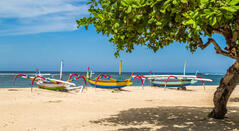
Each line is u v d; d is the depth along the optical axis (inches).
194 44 232.5
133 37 186.7
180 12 140.5
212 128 198.2
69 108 353.4
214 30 195.6
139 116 275.7
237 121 230.8
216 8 102.0
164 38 250.2
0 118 261.7
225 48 203.3
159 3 130.3
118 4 147.2
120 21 150.4
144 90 765.9
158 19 143.3
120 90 754.2
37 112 310.2
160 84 895.7
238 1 95.8
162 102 459.2
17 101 403.2
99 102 433.1
